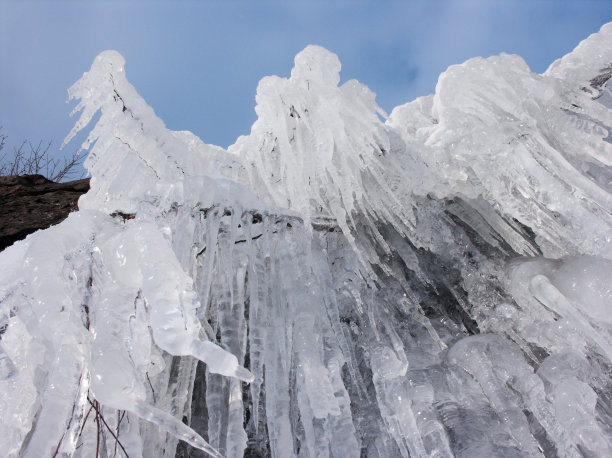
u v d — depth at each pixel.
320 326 2.50
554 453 2.06
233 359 1.45
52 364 1.70
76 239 2.08
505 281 2.90
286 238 2.72
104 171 2.65
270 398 2.16
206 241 2.47
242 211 2.65
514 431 2.12
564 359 2.33
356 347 2.74
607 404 2.20
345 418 2.16
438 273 3.12
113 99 2.54
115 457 1.72
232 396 2.05
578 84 3.62
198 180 2.57
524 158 3.05
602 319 2.32
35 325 1.81
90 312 1.94
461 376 2.44
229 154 3.18
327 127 2.93
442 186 3.25
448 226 3.27
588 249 2.79
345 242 3.11
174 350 1.48
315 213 3.08
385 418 2.26
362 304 2.88
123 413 1.85
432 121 4.14
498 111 3.32
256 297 2.44
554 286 2.53
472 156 3.17
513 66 3.45
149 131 2.68
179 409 2.17
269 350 2.32
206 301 2.30
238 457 1.85
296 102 3.05
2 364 1.75
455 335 2.82
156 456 2.02
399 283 3.03
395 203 3.11
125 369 1.56
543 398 2.21
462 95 3.45
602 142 3.30
